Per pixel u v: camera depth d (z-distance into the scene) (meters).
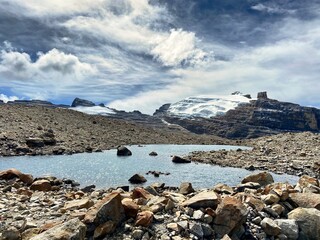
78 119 104.81
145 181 32.56
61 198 18.75
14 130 63.75
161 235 12.17
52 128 76.94
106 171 38.72
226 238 12.16
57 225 11.19
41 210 15.30
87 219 12.25
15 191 21.95
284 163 47.06
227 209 13.22
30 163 43.44
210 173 39.44
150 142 101.88
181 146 98.06
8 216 14.07
